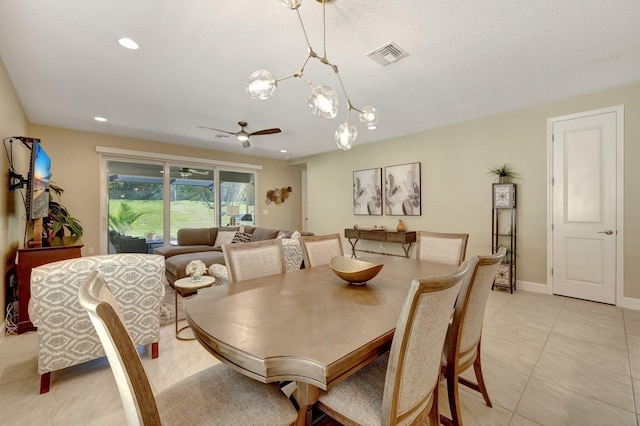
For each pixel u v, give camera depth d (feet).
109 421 5.21
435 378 3.72
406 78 9.59
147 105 11.98
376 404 3.41
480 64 8.68
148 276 7.01
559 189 11.88
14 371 6.80
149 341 7.17
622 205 10.53
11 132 9.98
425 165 16.34
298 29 6.93
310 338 3.23
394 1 5.99
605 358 7.14
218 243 18.69
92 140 16.34
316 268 7.23
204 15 6.41
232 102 11.66
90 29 6.90
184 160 19.89
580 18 6.59
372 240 18.62
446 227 15.46
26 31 6.95
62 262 6.23
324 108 6.29
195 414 3.24
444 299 3.14
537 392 5.91
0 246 8.76
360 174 20.02
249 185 23.95
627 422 5.06
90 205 16.29
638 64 8.78
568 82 10.05
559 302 11.16
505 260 12.86
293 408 3.52
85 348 6.27
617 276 10.67
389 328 3.52
